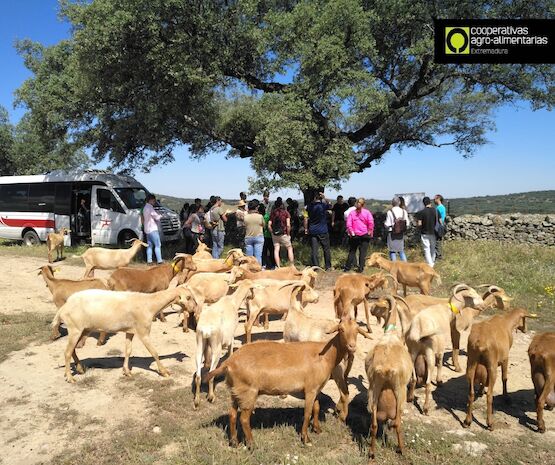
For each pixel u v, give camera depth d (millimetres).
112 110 18766
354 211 13656
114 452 4988
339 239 18047
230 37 16781
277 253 13688
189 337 8617
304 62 15305
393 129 22203
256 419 5648
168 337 8609
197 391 5918
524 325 6320
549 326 9273
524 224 18672
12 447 5105
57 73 19703
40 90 19031
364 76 15180
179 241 19812
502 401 6242
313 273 9156
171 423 5520
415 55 16312
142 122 17609
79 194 20453
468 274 13219
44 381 6699
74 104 18375
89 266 11875
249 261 10523
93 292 6844
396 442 5145
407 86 20328
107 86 16781
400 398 4938
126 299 6789
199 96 17047
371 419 5395
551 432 5488
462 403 6164
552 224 18188
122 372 6996
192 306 7277
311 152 15992
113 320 6707
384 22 17438
